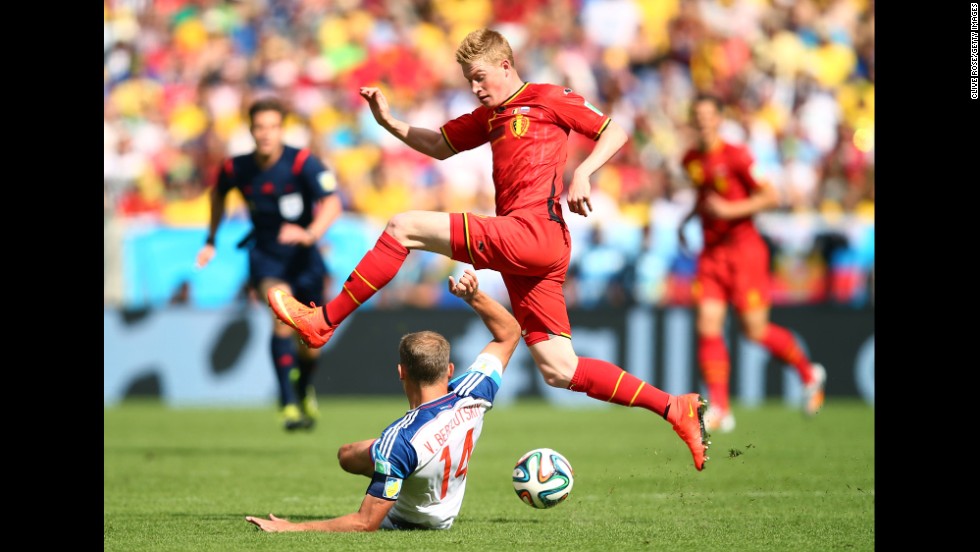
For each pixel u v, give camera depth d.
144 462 28.38
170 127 62.22
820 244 50.03
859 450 30.08
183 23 65.75
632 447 31.80
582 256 51.28
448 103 63.91
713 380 36.56
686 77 64.06
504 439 34.34
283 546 15.20
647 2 65.75
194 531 16.92
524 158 18.14
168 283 51.03
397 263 17.59
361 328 50.56
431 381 16.53
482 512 19.59
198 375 50.41
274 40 65.12
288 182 31.31
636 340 49.34
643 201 58.25
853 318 49.50
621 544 15.82
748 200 36.41
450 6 66.75
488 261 17.70
